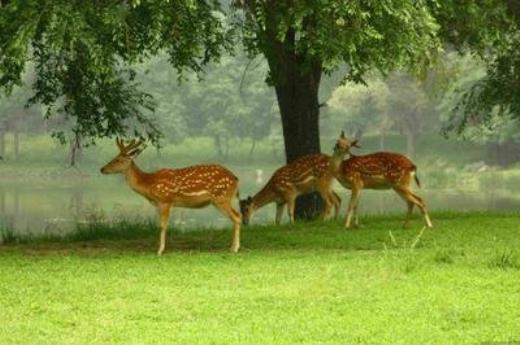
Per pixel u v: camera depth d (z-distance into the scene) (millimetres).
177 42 15844
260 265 13805
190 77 84438
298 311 10688
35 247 16797
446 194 47938
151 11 15016
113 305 11086
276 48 20000
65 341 9453
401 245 15828
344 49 15422
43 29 15938
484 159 72875
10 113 79562
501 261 13289
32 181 63906
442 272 12836
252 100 85125
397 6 15406
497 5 19516
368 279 12484
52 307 11008
